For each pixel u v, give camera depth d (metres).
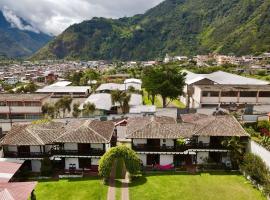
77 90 130.25
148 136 53.66
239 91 88.19
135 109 86.62
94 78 176.88
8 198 34.16
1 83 186.75
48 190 47.31
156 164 55.03
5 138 54.84
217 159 55.25
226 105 89.19
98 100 99.25
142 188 46.94
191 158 57.09
